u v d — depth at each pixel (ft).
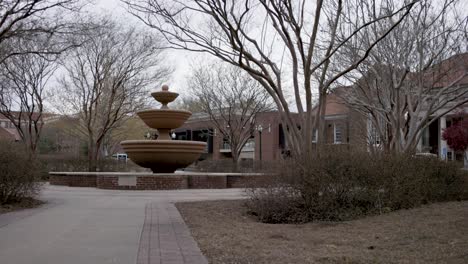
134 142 70.54
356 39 53.78
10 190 44.88
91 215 38.50
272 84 41.86
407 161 41.45
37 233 29.55
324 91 41.57
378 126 59.26
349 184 36.17
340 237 27.76
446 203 42.01
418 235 26.48
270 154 165.68
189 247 25.09
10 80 101.04
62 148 183.52
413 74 56.80
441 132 116.16
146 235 28.89
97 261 21.77
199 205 44.86
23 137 101.96
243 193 52.65
